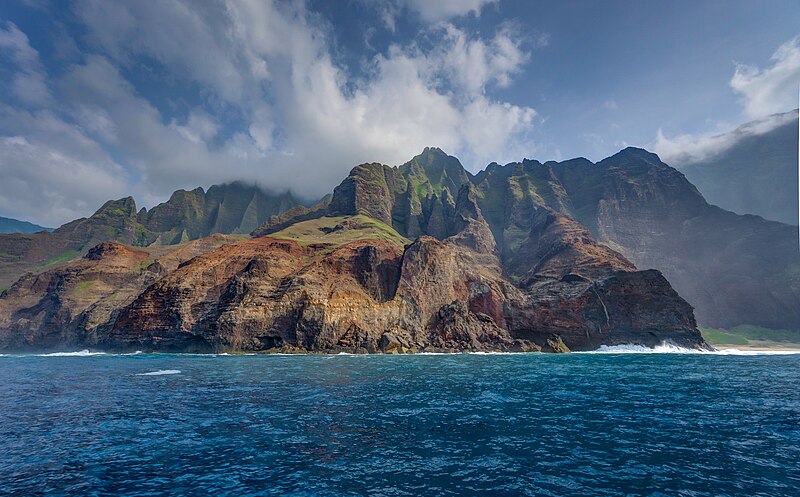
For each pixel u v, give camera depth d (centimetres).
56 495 1274
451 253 12575
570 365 6072
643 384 3816
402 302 11281
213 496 1259
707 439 1902
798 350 12400
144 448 1752
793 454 1683
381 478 1405
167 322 10475
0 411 2542
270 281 10938
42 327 13025
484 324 11250
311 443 1816
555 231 16288
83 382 4019
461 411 2509
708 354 9919
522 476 1430
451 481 1380
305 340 9831
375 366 5844
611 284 11488
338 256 12106
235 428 2086
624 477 1425
